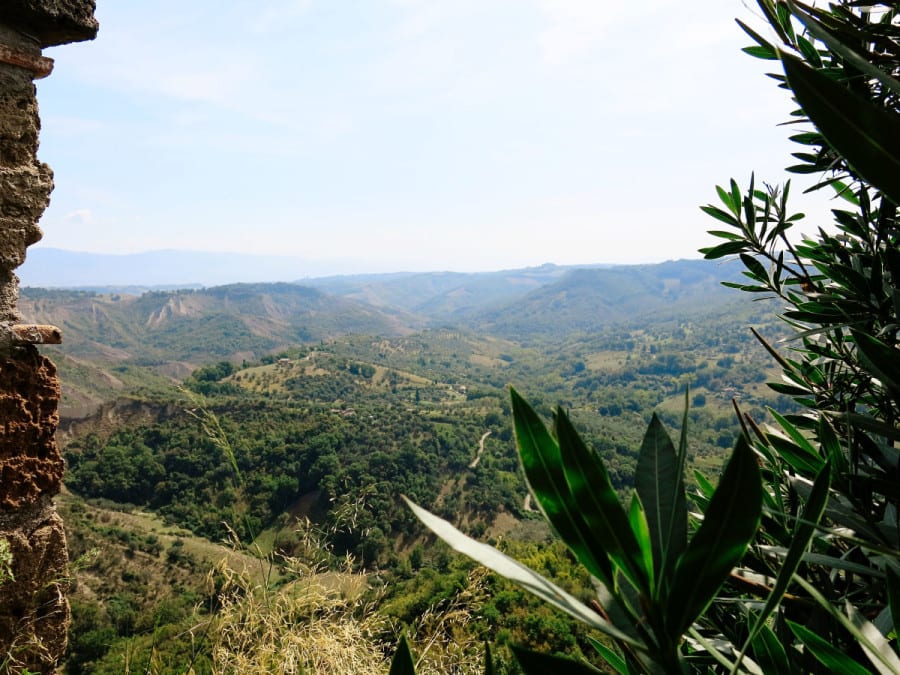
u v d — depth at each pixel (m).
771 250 1.28
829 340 1.13
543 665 0.39
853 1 0.77
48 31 1.40
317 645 1.54
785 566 0.38
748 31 0.74
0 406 1.33
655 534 0.39
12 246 1.34
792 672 0.58
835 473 0.75
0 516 1.33
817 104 0.33
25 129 1.36
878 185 0.32
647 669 0.38
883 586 0.70
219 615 1.62
